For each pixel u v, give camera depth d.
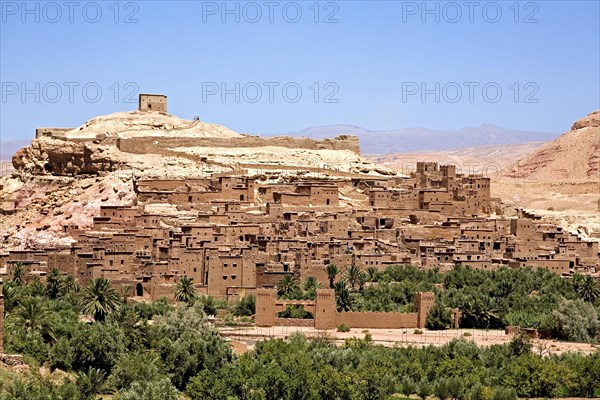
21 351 190.62
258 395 197.12
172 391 189.38
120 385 193.62
